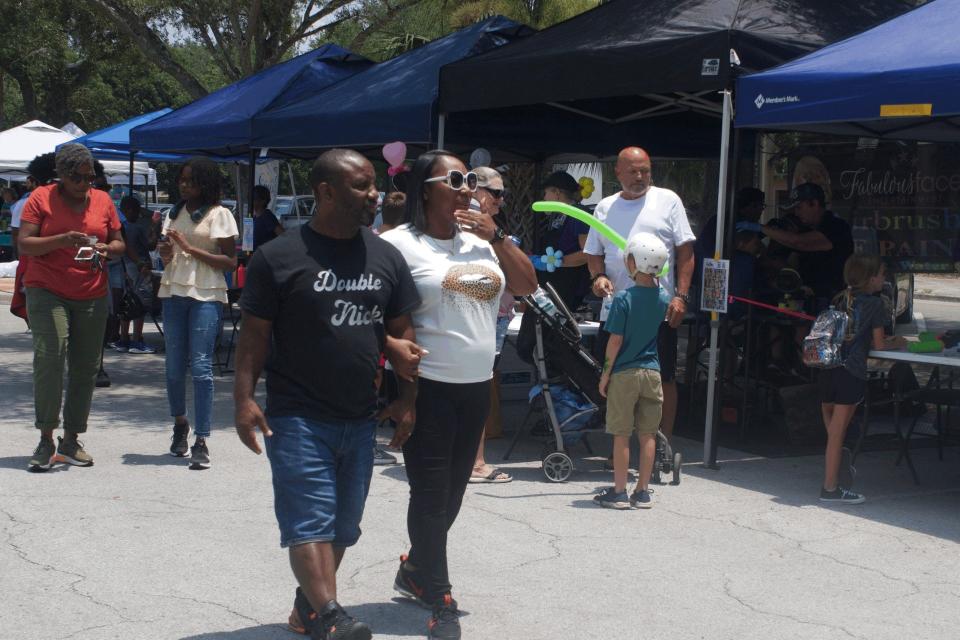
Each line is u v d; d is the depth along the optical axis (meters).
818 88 6.64
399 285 4.05
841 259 9.43
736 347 9.05
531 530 5.91
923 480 7.35
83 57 35.78
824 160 10.44
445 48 10.20
